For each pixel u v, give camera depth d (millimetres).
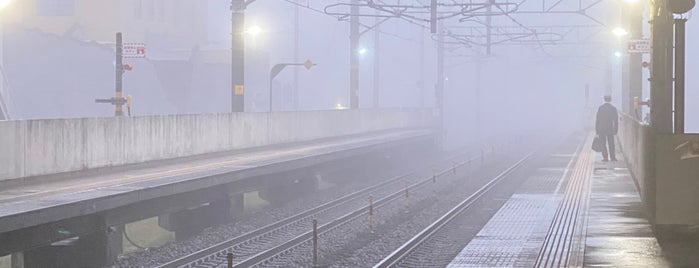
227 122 33188
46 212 16422
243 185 27297
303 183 33656
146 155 27094
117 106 28188
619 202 23625
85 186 20609
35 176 21375
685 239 17078
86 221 18562
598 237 17812
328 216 28094
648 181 19156
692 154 16969
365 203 31594
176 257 20250
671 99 18047
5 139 20078
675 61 17984
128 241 23500
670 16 17969
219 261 19531
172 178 22797
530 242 19484
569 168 36438
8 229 15320
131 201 19516
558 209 23844
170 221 23562
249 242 22422
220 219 25672
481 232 20984
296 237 22391
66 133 22719
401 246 20562
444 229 24875
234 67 33656
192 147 30359
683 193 17062
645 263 15055
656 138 17203
